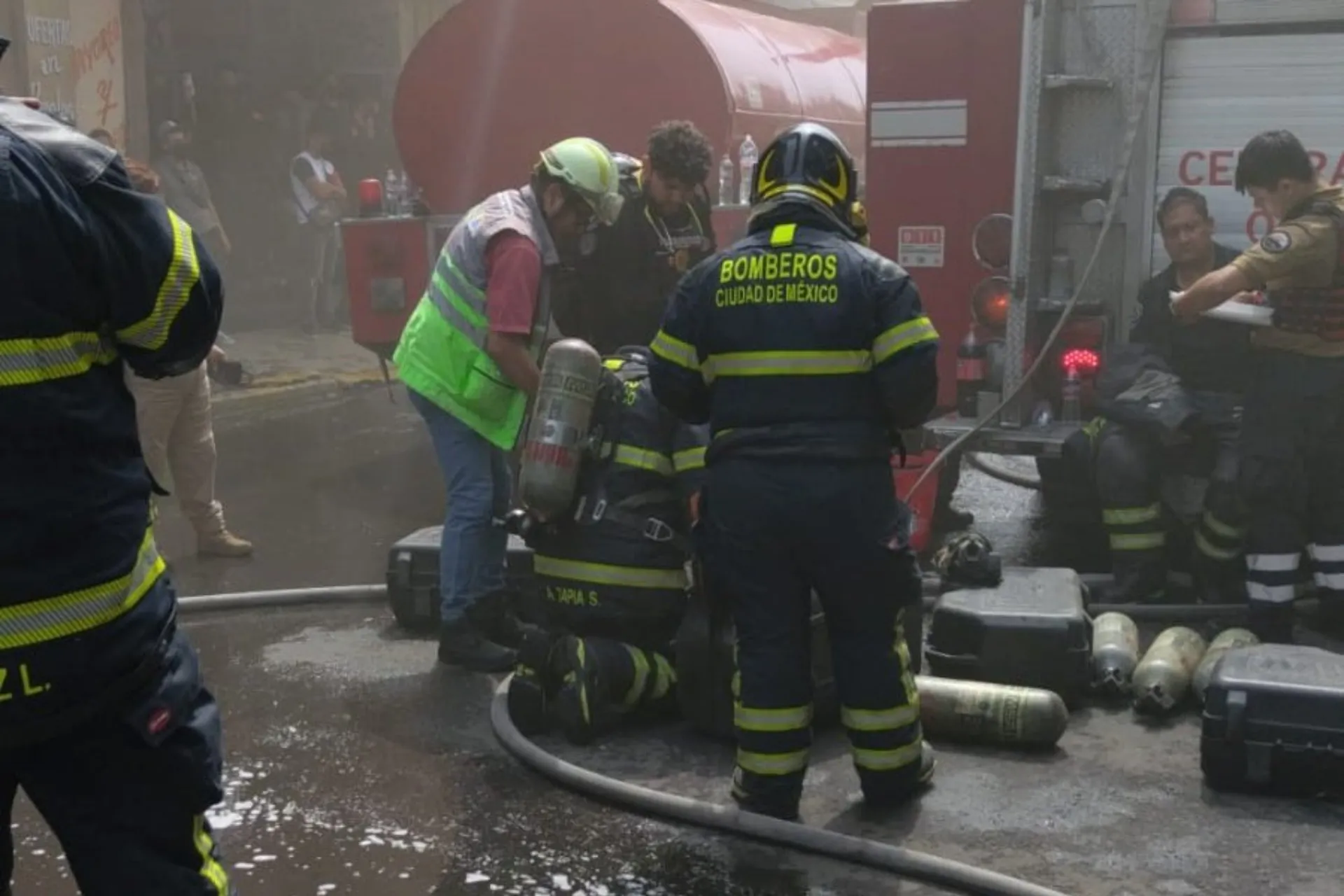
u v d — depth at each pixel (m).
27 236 2.07
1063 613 4.50
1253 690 3.83
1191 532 5.89
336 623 5.57
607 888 3.42
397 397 11.55
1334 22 5.59
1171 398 5.42
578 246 5.00
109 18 12.70
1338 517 5.12
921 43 6.19
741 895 3.37
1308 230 4.75
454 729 4.45
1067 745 4.31
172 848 2.29
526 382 4.59
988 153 6.14
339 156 16.12
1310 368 4.89
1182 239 5.60
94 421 2.17
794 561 3.61
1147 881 3.45
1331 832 3.71
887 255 6.37
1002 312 5.91
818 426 3.53
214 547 6.61
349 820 3.80
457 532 4.88
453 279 4.73
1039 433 5.66
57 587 2.12
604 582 4.29
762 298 3.55
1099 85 5.77
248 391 11.24
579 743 4.28
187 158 13.82
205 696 2.40
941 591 5.00
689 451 4.22
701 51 8.05
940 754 4.25
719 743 4.32
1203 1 5.75
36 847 3.67
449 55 8.55
